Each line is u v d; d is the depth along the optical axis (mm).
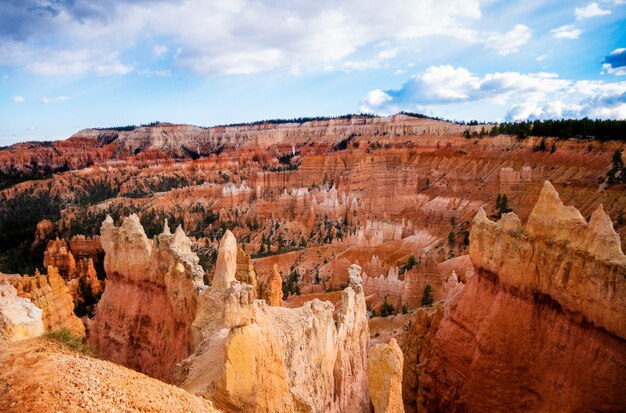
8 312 27078
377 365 23141
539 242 32719
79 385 15875
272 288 52656
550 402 29922
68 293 48719
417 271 72312
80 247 104812
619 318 26984
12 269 109750
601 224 29266
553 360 30562
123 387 16828
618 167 104438
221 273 31359
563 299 30641
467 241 101188
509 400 32562
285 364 24172
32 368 16594
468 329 37281
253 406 21156
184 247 41094
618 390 26672
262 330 21859
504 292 34969
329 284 89438
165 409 16453
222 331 27984
